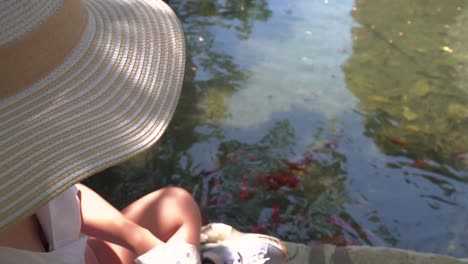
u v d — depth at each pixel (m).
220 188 2.92
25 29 0.89
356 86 3.77
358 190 2.94
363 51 4.20
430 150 3.22
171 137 3.23
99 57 1.09
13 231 1.03
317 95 3.66
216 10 4.74
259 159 3.11
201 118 3.38
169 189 1.62
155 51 1.21
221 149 3.16
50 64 0.96
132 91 1.11
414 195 2.92
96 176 2.96
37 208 0.86
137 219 1.58
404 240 2.68
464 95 3.71
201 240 1.83
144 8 1.32
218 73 3.82
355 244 2.64
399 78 3.89
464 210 2.85
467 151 3.21
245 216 2.77
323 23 4.60
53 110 0.95
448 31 4.55
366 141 3.27
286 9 4.82
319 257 2.21
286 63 4.00
